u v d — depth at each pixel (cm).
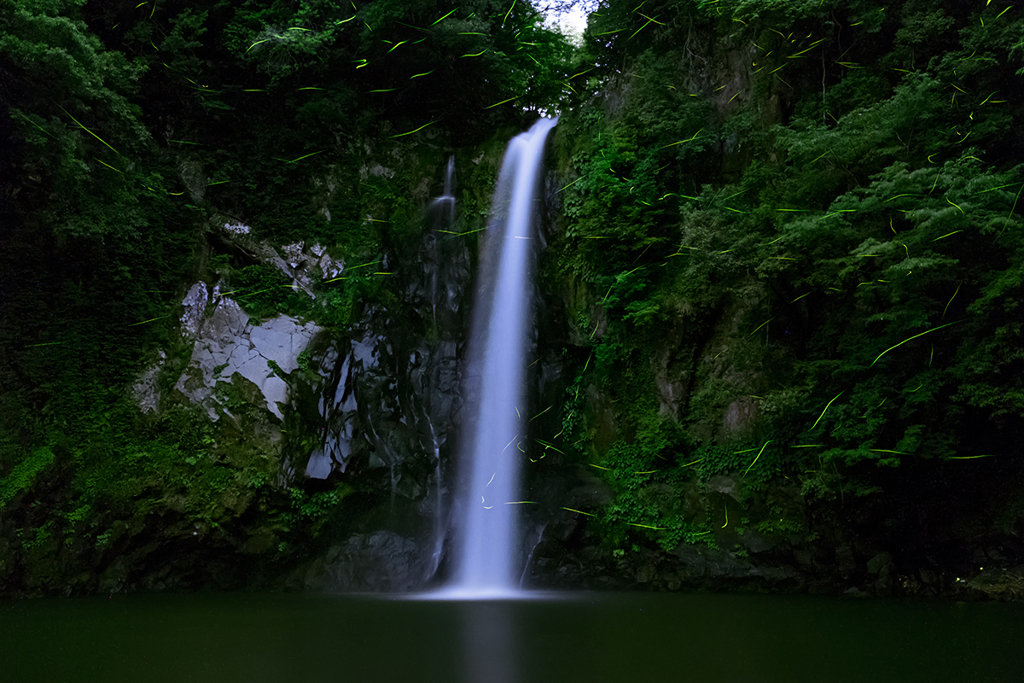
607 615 1150
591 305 2033
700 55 2038
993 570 1517
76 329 1775
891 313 1445
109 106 1716
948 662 715
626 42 2166
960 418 1492
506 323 2117
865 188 1496
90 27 1930
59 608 1294
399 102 2302
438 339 2139
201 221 2000
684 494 1783
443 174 2283
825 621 1071
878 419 1473
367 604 1340
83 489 1669
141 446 1741
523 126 2425
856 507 1598
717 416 1816
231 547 1719
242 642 866
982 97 1585
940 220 1345
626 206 1969
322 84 2172
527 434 1994
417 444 1983
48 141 1596
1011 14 1571
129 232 1845
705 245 1706
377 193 2164
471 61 2248
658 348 1909
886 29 1825
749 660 725
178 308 1902
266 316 1906
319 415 1841
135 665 712
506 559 1853
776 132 1828
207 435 1766
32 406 1700
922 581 1565
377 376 2000
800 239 1580
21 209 1725
